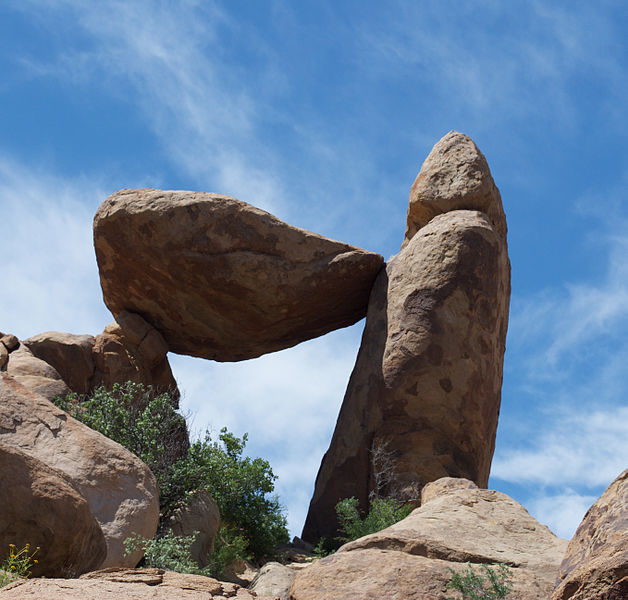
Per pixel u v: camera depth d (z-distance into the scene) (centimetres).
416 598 606
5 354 1609
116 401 1273
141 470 883
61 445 847
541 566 693
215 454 1276
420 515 803
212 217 1614
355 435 1502
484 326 1514
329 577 637
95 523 739
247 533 1276
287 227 1639
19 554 635
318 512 1484
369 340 1580
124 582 519
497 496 869
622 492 514
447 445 1447
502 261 1593
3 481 673
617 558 436
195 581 535
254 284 1634
